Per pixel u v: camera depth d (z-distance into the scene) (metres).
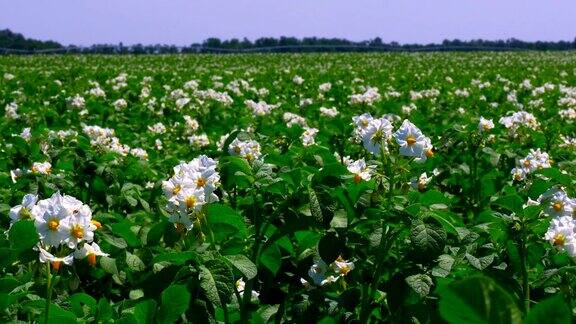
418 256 3.14
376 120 3.83
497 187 6.65
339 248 3.35
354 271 3.67
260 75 26.55
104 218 4.61
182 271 3.19
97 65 39.12
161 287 3.27
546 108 14.26
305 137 6.86
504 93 18.52
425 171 6.66
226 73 27.28
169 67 37.03
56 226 3.06
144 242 3.99
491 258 3.39
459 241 3.68
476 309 1.51
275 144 6.72
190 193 3.46
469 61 48.97
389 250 3.65
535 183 4.53
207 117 12.53
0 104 13.64
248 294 3.75
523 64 42.94
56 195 3.18
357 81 23.48
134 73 26.97
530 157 5.51
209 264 3.16
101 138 7.29
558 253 3.57
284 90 19.72
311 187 3.58
